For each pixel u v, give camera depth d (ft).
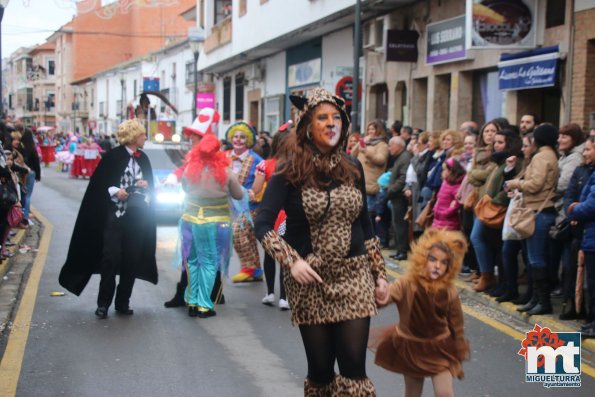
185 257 26.27
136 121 26.71
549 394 18.48
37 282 31.96
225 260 26.58
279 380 19.38
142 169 26.71
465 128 33.06
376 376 19.79
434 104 55.67
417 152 37.45
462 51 50.47
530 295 27.12
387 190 38.24
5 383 18.89
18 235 43.96
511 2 42.83
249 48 92.99
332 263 13.64
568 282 24.77
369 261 14.37
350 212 13.80
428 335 15.05
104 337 23.32
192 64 128.16
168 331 24.17
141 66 155.02
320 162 13.75
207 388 18.70
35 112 155.02
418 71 57.82
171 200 51.88
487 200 28.22
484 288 29.53
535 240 25.63
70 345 22.38
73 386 18.74
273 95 94.94
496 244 28.73
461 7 50.88
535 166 25.40
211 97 120.98
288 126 27.91
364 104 68.13
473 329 24.80
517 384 19.22
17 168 38.24
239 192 26.43
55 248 41.37
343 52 72.38
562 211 25.02
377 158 39.73
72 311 26.78
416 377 15.17
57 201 69.82
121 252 26.40
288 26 78.89
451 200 31.76
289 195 13.92
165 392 18.37
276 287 31.24
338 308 13.58
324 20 67.62
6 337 23.22
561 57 40.93
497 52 47.65
